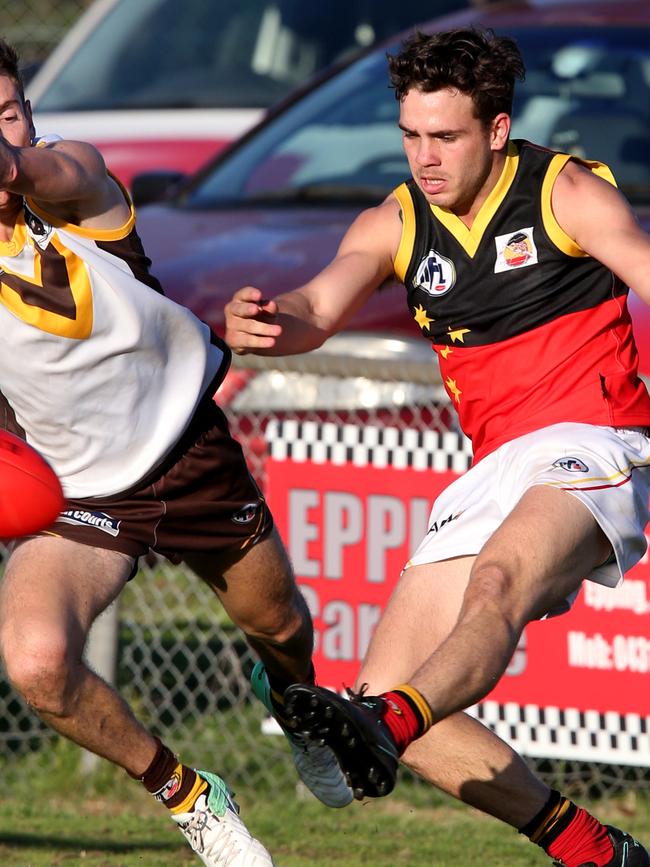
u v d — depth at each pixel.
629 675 20.83
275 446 22.00
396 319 23.95
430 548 15.24
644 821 21.45
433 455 21.55
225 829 14.80
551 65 29.28
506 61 14.08
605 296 14.79
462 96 14.05
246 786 22.89
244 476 15.96
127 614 26.80
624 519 14.11
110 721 14.15
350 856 19.48
